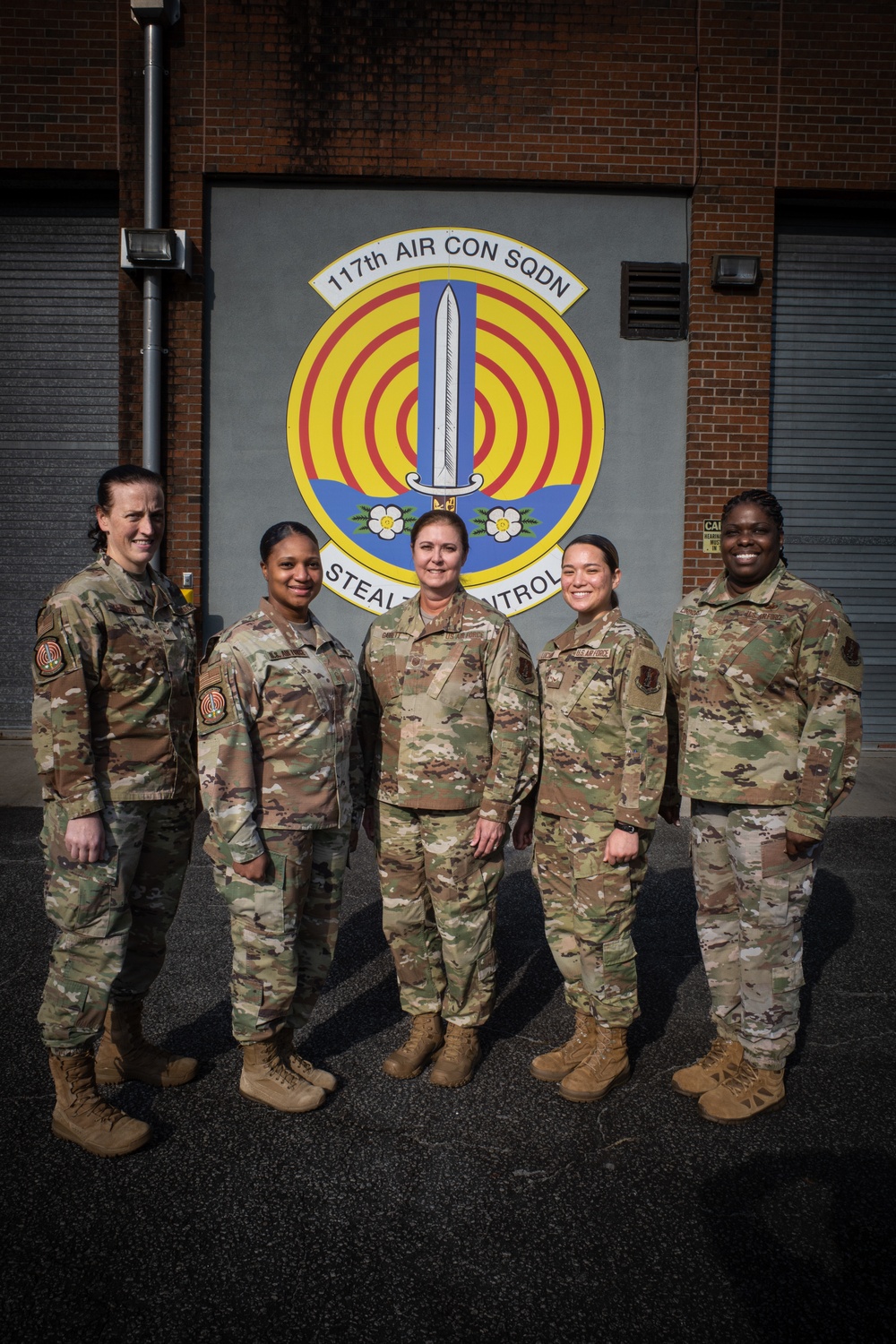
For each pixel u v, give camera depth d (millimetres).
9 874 4434
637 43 6602
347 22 6496
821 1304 1885
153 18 6324
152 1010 3166
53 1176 2273
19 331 7191
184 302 6625
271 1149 2404
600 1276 1958
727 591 2760
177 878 2707
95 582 2469
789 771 2572
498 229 6750
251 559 6785
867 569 7379
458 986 2752
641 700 2600
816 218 7176
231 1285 1918
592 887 2668
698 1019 3195
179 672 2627
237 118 6508
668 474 6883
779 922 2574
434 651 2758
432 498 6805
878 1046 2992
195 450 6652
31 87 6566
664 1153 2410
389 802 2768
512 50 6555
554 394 6812
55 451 7254
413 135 6547
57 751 2336
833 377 7281
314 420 6742
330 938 2691
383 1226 2107
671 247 6816
